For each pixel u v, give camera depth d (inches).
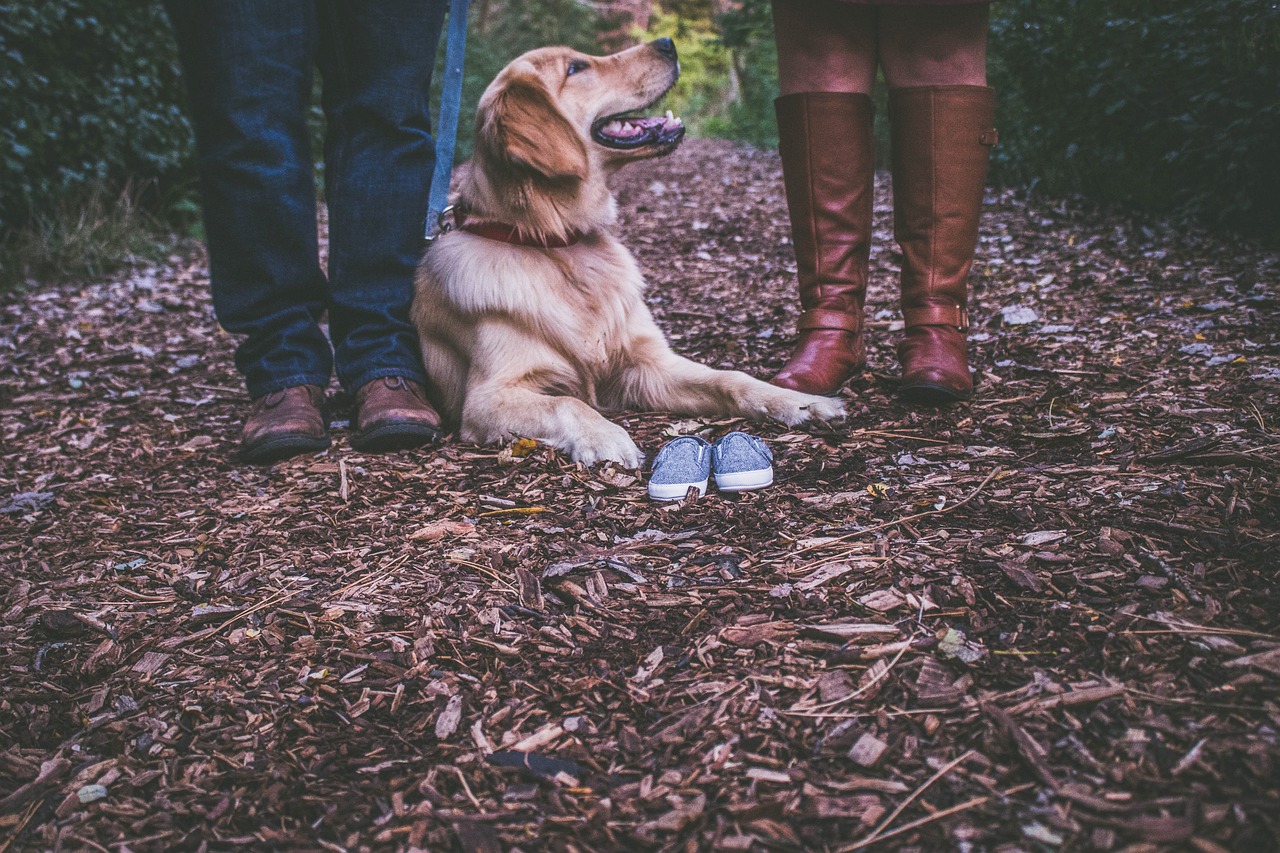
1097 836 41.4
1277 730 45.7
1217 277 130.3
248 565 76.2
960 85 94.4
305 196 103.4
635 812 46.5
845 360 102.2
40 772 53.8
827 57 98.0
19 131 210.5
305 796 50.1
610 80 110.6
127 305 185.5
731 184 303.4
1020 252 162.4
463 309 104.2
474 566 72.1
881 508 73.7
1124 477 73.5
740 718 52.2
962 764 46.8
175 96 269.9
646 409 107.1
